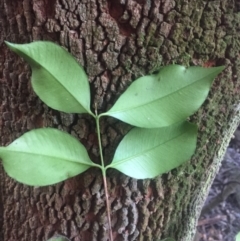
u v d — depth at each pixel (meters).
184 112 0.25
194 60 0.27
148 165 0.27
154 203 0.31
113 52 0.26
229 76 0.28
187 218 0.34
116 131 0.28
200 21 0.27
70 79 0.25
